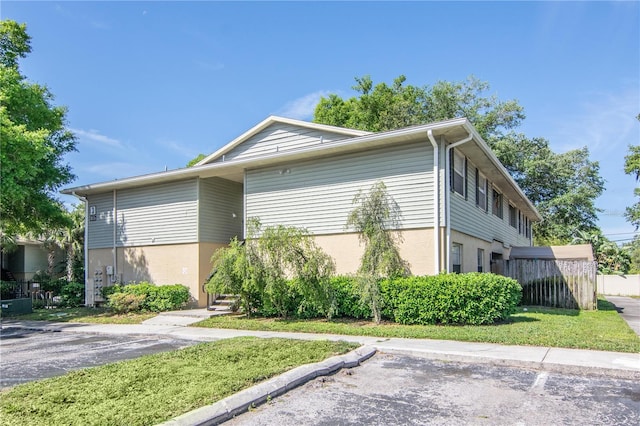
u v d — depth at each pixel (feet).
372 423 14.07
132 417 13.52
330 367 20.47
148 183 53.36
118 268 55.88
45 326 41.68
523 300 50.52
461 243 41.01
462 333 28.81
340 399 16.55
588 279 47.14
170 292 46.96
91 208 59.36
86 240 59.36
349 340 28.09
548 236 115.24
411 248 37.01
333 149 40.01
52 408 14.65
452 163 39.45
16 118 54.80
